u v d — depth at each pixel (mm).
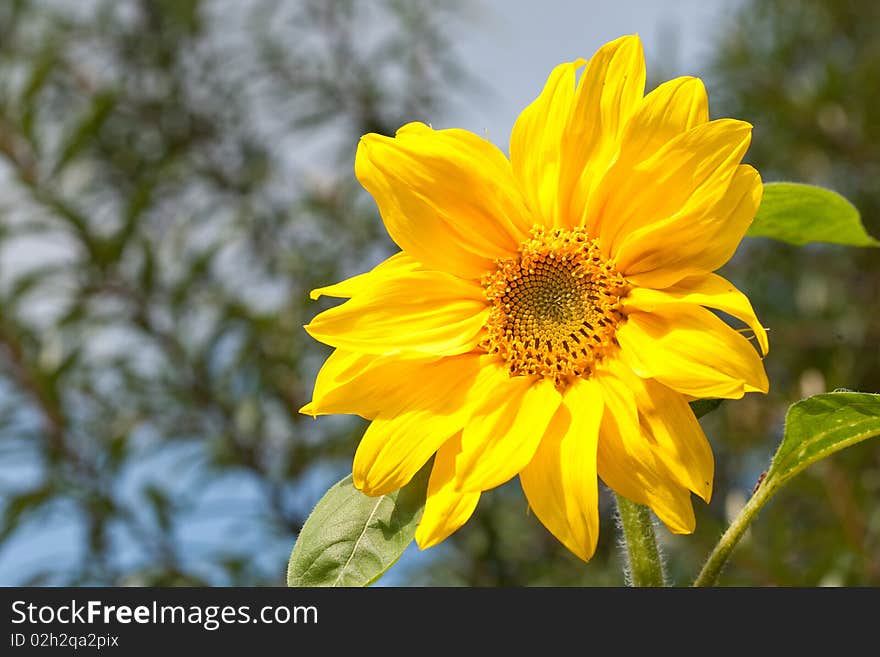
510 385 567
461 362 579
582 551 539
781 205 606
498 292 583
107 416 1027
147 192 1018
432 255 584
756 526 929
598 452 552
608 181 568
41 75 1027
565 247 577
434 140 579
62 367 952
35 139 1008
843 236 615
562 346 571
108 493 997
